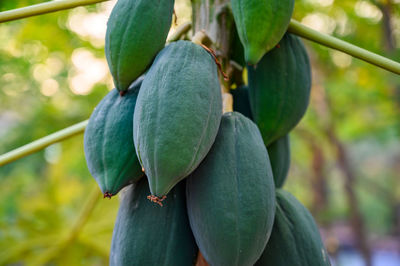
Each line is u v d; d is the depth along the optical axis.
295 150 4.49
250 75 1.00
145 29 0.84
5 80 2.99
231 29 1.01
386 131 3.99
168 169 0.75
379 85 2.93
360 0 2.28
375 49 2.42
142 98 0.79
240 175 0.81
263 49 0.85
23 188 3.21
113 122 0.85
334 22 2.53
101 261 1.79
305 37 0.96
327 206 3.94
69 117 2.93
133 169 0.84
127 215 0.87
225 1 1.01
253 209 0.80
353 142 5.60
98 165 0.85
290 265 0.89
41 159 3.25
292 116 0.99
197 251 0.88
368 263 3.39
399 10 2.25
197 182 0.83
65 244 1.75
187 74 0.79
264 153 0.84
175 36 1.02
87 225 1.75
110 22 0.86
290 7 0.85
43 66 2.97
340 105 3.65
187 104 0.77
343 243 6.07
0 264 1.70
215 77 0.82
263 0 0.84
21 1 2.06
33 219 1.73
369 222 8.16
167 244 0.85
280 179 1.04
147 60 0.85
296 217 0.92
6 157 1.04
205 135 0.78
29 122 2.98
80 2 0.96
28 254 1.73
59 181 2.10
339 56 2.89
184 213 0.87
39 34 2.62
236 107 1.04
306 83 1.00
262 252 0.87
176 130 0.76
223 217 0.80
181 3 2.56
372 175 7.95
